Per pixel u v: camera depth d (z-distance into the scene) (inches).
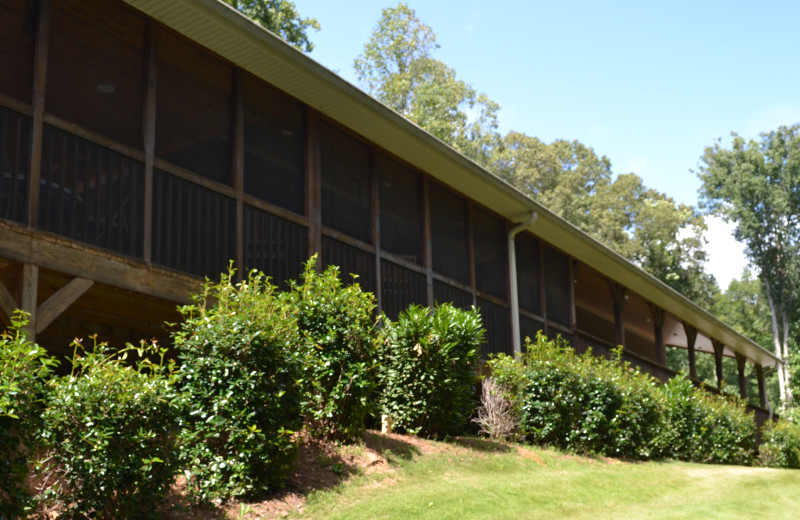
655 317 919.7
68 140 323.9
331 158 471.2
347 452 360.5
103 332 404.2
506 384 510.3
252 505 289.3
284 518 285.4
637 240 1840.6
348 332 373.4
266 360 312.3
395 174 527.8
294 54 390.9
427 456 395.9
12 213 294.4
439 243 564.7
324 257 449.4
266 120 427.2
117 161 340.2
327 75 412.2
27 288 292.0
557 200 1812.3
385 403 431.8
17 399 225.5
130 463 248.5
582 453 521.7
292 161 440.8
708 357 2046.0
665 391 679.7
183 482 293.3
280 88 426.6
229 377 302.7
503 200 601.3
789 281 1979.6
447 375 434.3
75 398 240.8
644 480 474.0
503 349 614.5
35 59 311.6
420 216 546.0
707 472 566.3
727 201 2021.4
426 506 320.2
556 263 730.2
